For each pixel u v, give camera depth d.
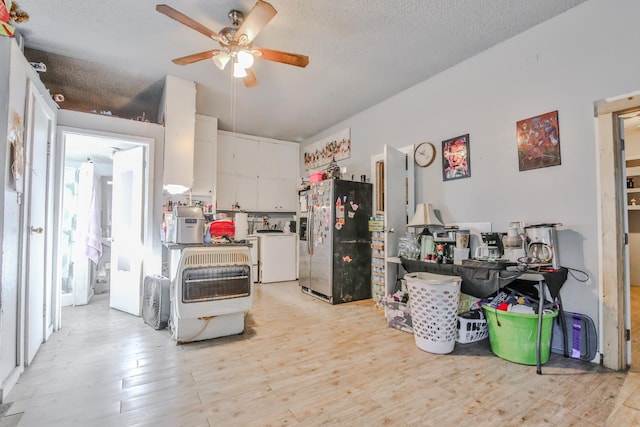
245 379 2.11
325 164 5.59
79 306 4.00
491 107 3.08
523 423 1.64
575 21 2.50
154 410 1.75
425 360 2.40
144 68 3.55
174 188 3.99
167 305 3.11
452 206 3.43
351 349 2.61
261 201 5.96
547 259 2.44
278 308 3.86
